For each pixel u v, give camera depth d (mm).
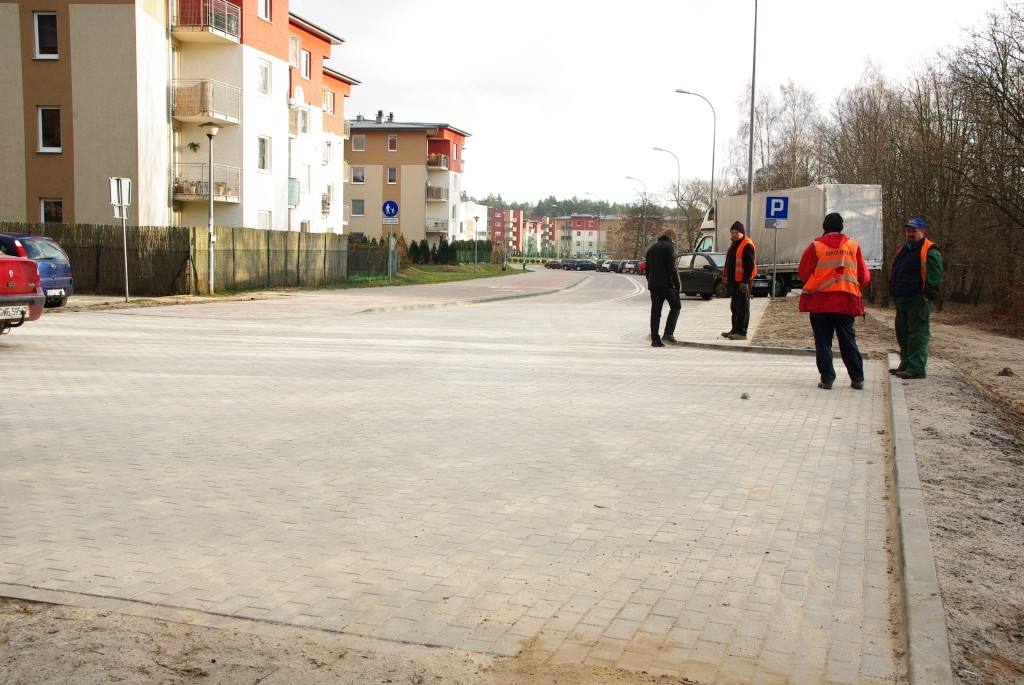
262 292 30719
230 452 6801
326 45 48875
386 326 18953
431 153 81312
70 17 30797
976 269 32125
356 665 3293
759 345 15156
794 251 32438
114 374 10961
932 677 3053
